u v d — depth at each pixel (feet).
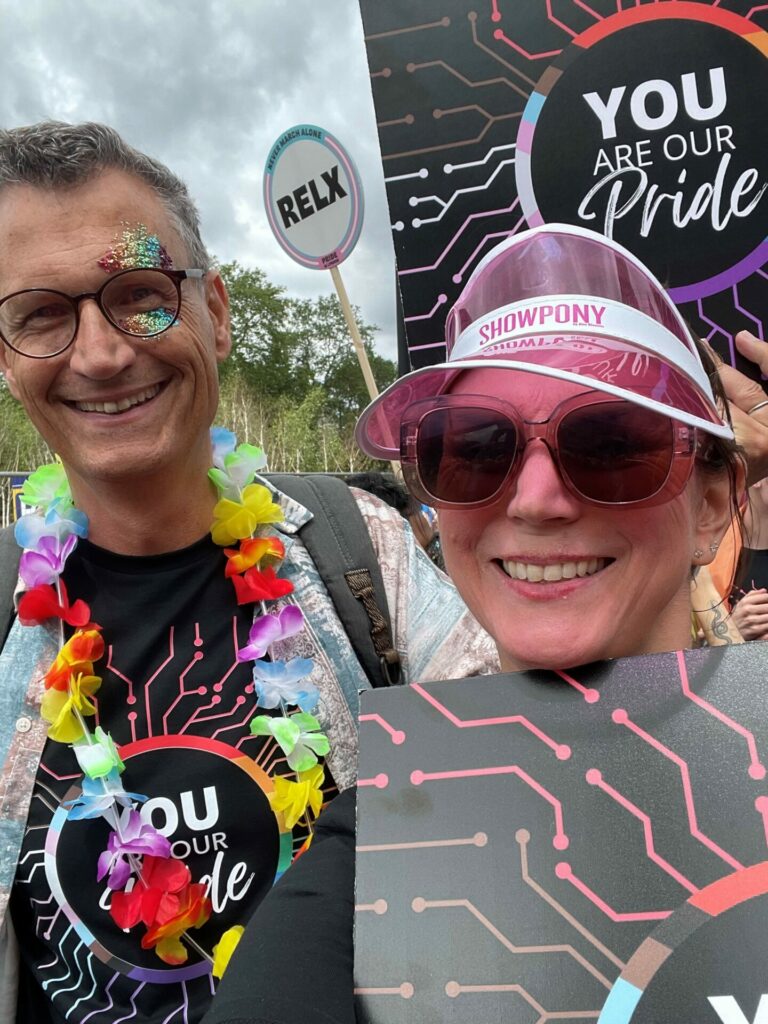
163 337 4.23
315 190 10.90
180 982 4.19
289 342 115.65
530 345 2.87
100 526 4.73
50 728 4.33
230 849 4.31
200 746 4.41
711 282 4.15
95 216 4.10
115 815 4.19
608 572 2.90
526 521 2.85
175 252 4.41
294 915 2.75
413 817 2.66
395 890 2.56
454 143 4.39
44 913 4.33
